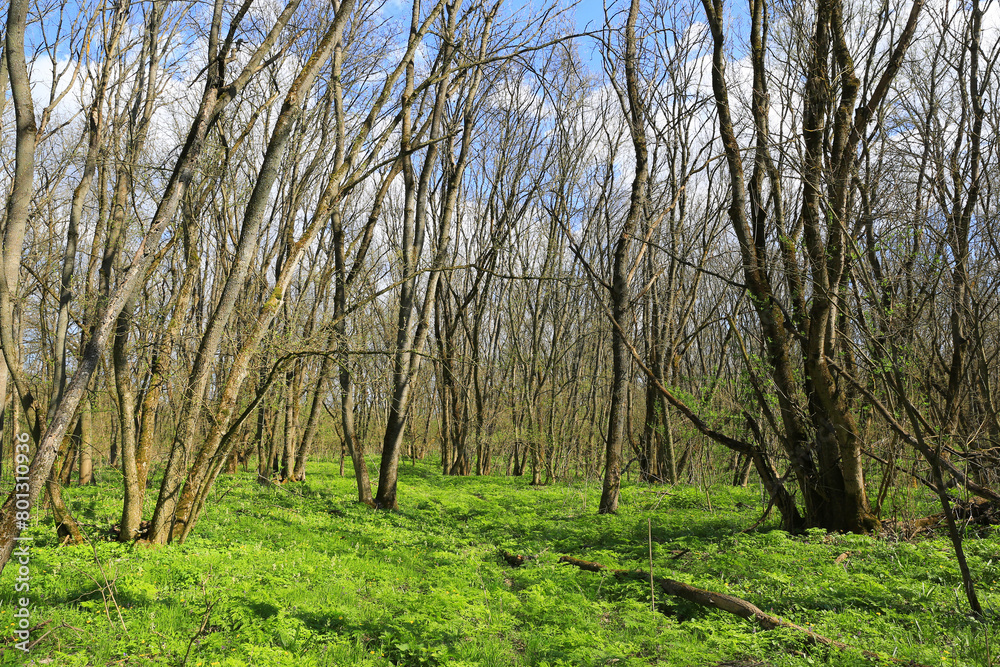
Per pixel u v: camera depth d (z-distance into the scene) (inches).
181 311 375.6
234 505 480.1
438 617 246.2
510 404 1067.3
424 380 1131.3
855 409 388.2
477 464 1128.8
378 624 239.8
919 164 385.7
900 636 221.8
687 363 1047.6
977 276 358.9
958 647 209.0
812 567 311.7
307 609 245.1
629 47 568.7
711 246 836.0
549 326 1176.2
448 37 507.8
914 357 362.6
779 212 414.6
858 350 320.2
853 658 200.4
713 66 450.6
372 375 605.9
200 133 276.7
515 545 434.0
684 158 769.6
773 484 424.8
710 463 664.4
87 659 191.2
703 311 1018.1
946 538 356.8
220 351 517.7
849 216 381.1
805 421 414.6
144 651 197.9
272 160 332.8
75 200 376.2
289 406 746.8
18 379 329.1
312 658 199.6
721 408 466.0
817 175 369.1
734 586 295.9
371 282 740.0
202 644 206.1
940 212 371.6
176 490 326.3
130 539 321.4
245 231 337.1
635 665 204.5
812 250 374.3
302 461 749.9
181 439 330.3
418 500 667.4
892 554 327.3
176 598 245.4
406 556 370.3
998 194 387.9
